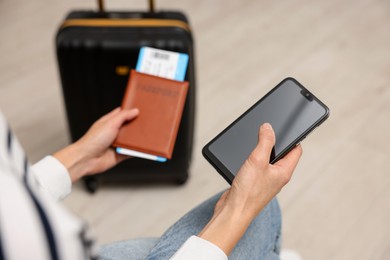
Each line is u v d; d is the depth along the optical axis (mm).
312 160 1552
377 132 1640
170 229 771
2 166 320
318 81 1836
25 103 1737
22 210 301
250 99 1761
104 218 1420
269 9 2197
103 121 869
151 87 917
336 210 1421
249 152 773
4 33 2029
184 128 1327
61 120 1684
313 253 1323
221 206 647
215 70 1882
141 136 888
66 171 770
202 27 2088
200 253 576
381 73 1877
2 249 294
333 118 1686
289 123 784
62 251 307
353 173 1516
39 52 1940
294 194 1462
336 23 2127
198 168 1545
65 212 328
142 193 1481
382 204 1435
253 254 758
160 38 1227
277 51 1975
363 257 1312
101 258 754
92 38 1213
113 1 2238
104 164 872
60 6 2180
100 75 1254
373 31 2088
